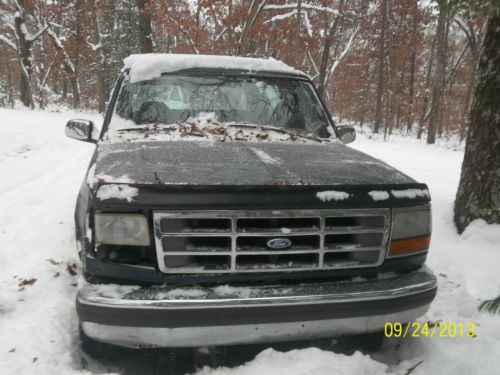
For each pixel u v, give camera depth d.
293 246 2.26
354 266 2.36
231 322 2.15
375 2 27.83
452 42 32.97
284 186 2.22
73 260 3.83
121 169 2.42
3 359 2.40
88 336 2.23
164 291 2.15
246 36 14.71
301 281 2.32
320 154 3.01
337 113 43.12
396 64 30.81
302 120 3.79
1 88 47.47
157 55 3.99
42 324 2.76
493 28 4.38
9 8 29.19
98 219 2.16
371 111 38.84
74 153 10.84
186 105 3.64
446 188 7.47
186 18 14.27
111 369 2.51
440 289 3.54
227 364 2.57
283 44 15.63
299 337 2.28
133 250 2.19
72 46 32.91
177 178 2.28
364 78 36.34
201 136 3.31
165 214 2.13
